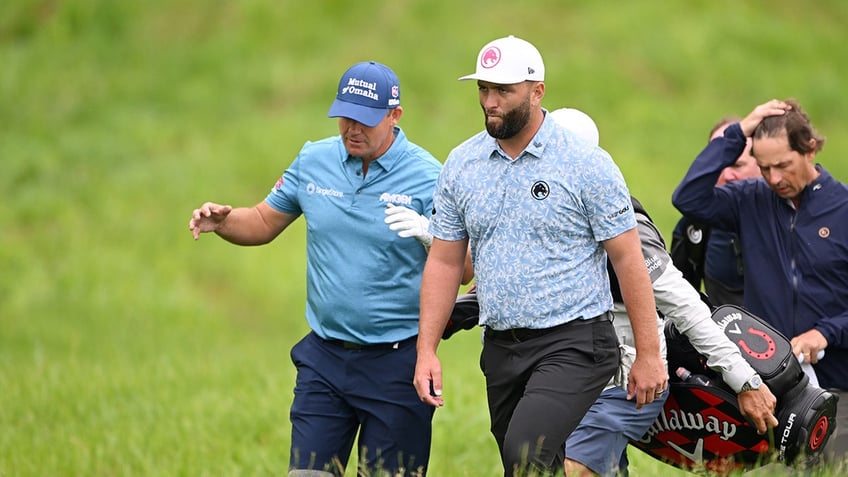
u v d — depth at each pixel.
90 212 75.81
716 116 86.56
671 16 96.69
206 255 70.69
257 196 77.88
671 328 20.39
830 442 21.38
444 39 91.69
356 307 20.62
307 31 93.75
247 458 27.94
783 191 21.22
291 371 39.84
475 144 18.95
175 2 97.75
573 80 87.75
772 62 93.81
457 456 27.48
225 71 90.94
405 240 20.53
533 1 96.19
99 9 97.00
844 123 88.81
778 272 21.67
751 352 19.83
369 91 20.16
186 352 52.62
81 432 30.80
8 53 94.06
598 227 18.30
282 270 69.12
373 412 20.89
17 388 35.88
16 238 72.94
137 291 65.38
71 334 57.50
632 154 80.81
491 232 18.58
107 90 90.00
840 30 100.62
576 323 18.44
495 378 19.12
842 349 21.48
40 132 85.00
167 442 29.77
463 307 21.42
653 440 21.05
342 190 20.81
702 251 23.11
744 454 20.25
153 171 79.75
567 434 18.23
